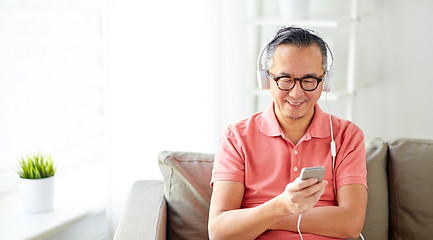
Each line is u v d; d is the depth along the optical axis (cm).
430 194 188
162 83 245
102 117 286
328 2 279
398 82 272
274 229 172
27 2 244
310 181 143
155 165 249
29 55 249
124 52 227
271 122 178
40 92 255
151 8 235
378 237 190
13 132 246
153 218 180
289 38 164
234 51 279
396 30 267
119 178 235
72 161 271
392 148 195
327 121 179
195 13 253
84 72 273
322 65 166
